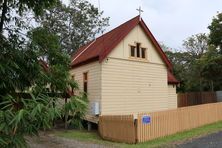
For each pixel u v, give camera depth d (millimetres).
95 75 17547
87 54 19922
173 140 12969
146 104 18891
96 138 14609
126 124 13234
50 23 31250
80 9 35219
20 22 6191
